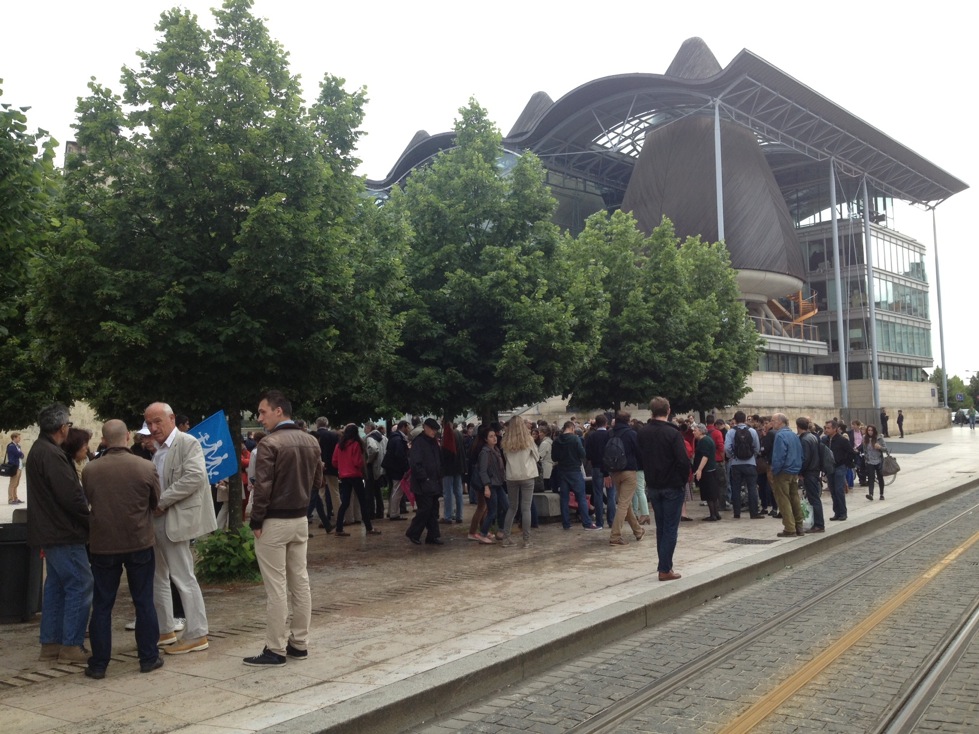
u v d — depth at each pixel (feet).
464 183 52.21
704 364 76.38
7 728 15.84
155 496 20.51
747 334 95.30
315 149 35.06
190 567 21.98
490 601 27.61
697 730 16.08
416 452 42.42
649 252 81.05
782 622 25.25
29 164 25.62
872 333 196.24
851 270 222.48
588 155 225.35
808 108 182.39
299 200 34.53
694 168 188.75
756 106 183.93
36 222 27.68
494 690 19.40
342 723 15.71
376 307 35.76
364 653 21.03
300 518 20.53
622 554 38.09
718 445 57.57
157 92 33.53
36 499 20.53
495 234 52.49
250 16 36.52
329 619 25.41
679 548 39.52
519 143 219.82
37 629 24.80
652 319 74.38
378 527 50.88
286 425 20.92
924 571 33.22
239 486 34.17
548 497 51.37
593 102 201.57
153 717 16.35
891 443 159.22
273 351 32.30
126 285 30.83
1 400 39.09
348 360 35.60
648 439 31.12
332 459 49.14
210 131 33.50
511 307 48.62
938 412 207.82
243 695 17.69
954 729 15.85
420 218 51.88
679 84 180.65
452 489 53.57
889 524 51.44
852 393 216.54
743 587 31.96
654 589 28.43
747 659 21.13
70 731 15.62
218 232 33.32
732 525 49.39
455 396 48.91
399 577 32.99
